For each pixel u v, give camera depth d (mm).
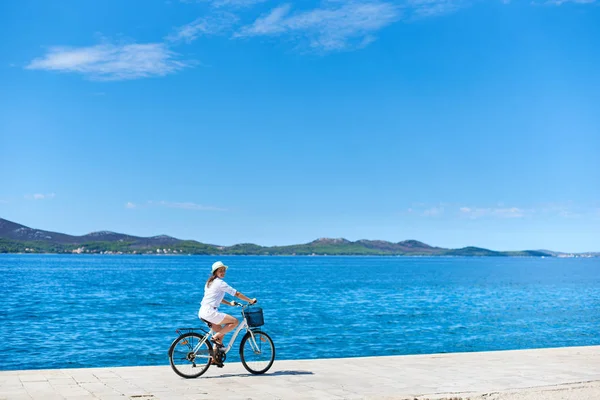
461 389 10289
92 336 24500
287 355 20344
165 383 10492
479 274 119250
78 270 118000
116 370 11695
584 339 25094
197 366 11219
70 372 11398
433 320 32031
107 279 81750
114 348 21422
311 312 36000
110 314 33750
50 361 18859
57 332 25609
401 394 9805
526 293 58219
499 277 103000
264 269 146500
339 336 25109
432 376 11531
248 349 11578
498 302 46000
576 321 32062
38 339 23484
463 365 12883
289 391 9969
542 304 44250
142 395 9453
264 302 43906
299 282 79188
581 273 128750
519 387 10500
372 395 9711
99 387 10047
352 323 30078
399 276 104812
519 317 34125
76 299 44875
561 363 13234
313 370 12086
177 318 31953
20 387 9961
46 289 57000
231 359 18312
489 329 28219
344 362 13172
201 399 9258
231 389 10062
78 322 29531
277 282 79000
